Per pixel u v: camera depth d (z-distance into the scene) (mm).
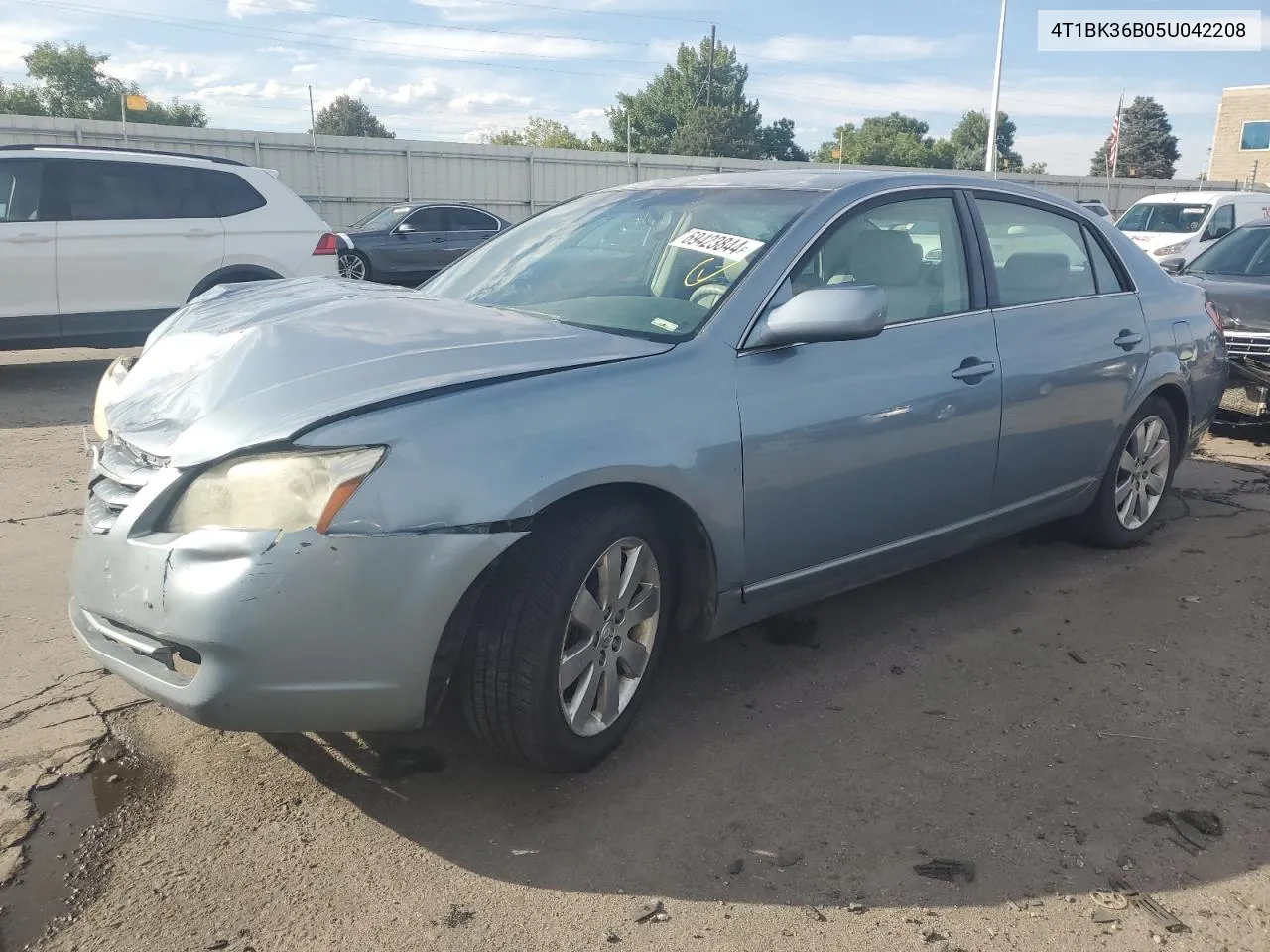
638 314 3199
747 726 3195
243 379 2664
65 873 2430
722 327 3064
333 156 25484
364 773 2893
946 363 3602
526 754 2746
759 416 3037
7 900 2328
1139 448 4793
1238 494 5875
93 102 67188
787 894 2420
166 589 2387
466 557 2449
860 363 3340
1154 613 4137
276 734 3064
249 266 9391
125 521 2496
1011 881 2480
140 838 2568
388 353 2754
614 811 2736
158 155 9070
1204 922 2348
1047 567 4637
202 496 2432
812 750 3061
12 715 3127
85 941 2215
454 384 2588
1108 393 4383
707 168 31141
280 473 2367
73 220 8594
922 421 3508
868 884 2463
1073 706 3357
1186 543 4996
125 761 2904
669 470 2809
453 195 27359
